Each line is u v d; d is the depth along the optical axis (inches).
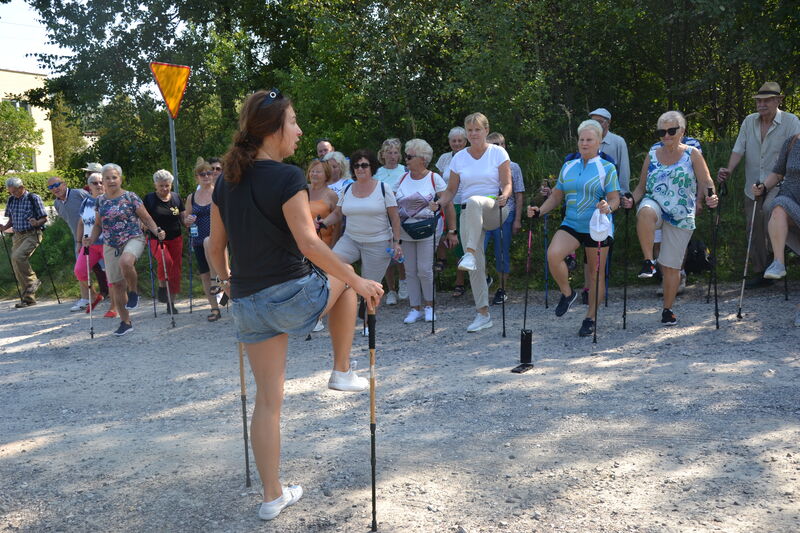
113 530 136.7
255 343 131.2
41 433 196.1
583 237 253.3
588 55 522.6
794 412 170.6
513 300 329.4
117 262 311.4
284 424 188.4
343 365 142.6
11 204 408.2
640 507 131.2
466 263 261.4
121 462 170.1
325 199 286.4
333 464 158.9
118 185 312.7
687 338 242.2
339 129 517.3
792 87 480.7
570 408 184.4
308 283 128.9
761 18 432.5
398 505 137.6
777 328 245.0
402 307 333.7
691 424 168.1
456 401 196.4
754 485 136.6
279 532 130.8
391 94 486.3
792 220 253.6
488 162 273.6
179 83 389.1
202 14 733.3
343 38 489.7
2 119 1526.8
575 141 484.7
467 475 149.0
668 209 252.5
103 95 750.5
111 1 746.2
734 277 336.2
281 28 712.4
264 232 124.9
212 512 140.5
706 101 535.8
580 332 255.4
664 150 256.1
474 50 457.1
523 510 132.8
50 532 137.7
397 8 478.3
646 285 338.3
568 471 147.8
